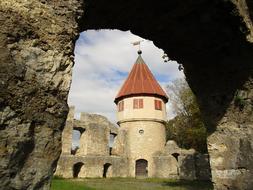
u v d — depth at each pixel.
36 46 3.90
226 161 7.60
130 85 33.19
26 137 3.60
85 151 27.28
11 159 3.43
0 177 3.32
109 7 6.07
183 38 7.21
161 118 32.09
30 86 3.72
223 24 6.50
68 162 25.14
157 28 7.04
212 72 7.79
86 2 5.20
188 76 8.34
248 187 7.02
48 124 3.88
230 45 6.93
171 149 29.72
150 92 32.06
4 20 3.62
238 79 7.36
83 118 28.33
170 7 6.29
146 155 30.41
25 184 3.55
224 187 7.51
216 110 7.97
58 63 4.10
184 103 27.69
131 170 30.11
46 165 3.79
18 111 3.56
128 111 31.94
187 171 27.08
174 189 18.75
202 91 8.23
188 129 25.75
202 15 6.40
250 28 6.43
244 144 7.27
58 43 4.15
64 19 4.29
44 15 4.06
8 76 3.50
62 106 4.08
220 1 5.93
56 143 3.96
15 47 3.66
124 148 30.53
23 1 3.88
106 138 29.34
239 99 7.34
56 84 4.04
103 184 20.73
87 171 26.11
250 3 6.39
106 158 28.02
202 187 19.88
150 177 29.47
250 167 7.07
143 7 6.25
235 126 7.55
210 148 8.02
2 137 3.38
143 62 35.53
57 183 14.95
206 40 7.06
